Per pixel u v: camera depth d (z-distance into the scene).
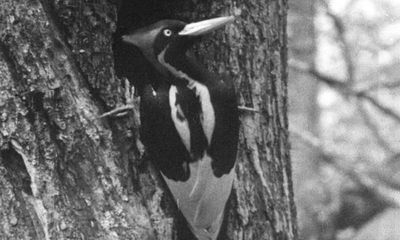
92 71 9.84
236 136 10.20
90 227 9.57
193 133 9.90
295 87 22.89
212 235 9.98
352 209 21.28
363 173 21.47
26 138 9.49
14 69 9.54
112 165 9.78
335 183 21.59
